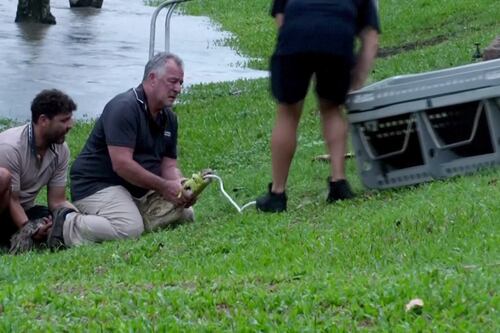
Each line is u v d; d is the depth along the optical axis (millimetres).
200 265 9828
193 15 43188
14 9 42875
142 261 10438
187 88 25594
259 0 45438
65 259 10797
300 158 15391
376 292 7762
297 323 7336
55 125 12195
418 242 9523
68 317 7867
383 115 11641
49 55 31859
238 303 7914
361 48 11703
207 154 18000
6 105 24766
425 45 28906
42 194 15344
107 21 40562
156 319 7703
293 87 11484
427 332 7031
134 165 12172
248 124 19547
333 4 11336
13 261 10859
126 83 27812
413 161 11883
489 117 11633
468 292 7613
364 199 11719
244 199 13773
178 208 12398
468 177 11633
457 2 34844
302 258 9484
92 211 12273
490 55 19078
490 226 9719
